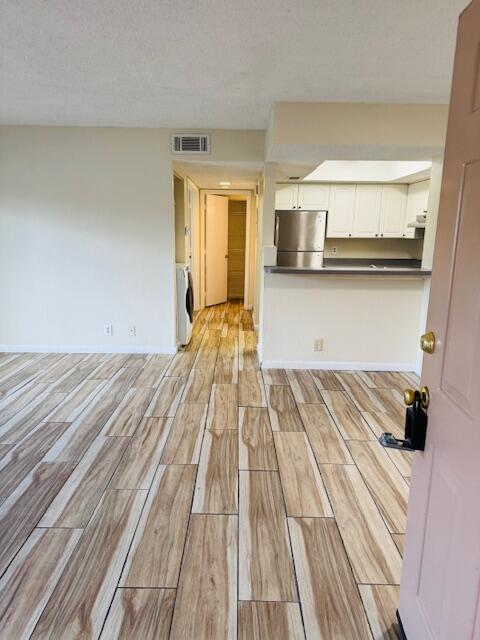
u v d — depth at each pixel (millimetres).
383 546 1774
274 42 2193
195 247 6781
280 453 2516
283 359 4129
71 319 4496
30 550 1717
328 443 2645
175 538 1800
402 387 3656
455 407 984
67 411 3062
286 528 1874
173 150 4125
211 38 2160
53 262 4363
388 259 6340
